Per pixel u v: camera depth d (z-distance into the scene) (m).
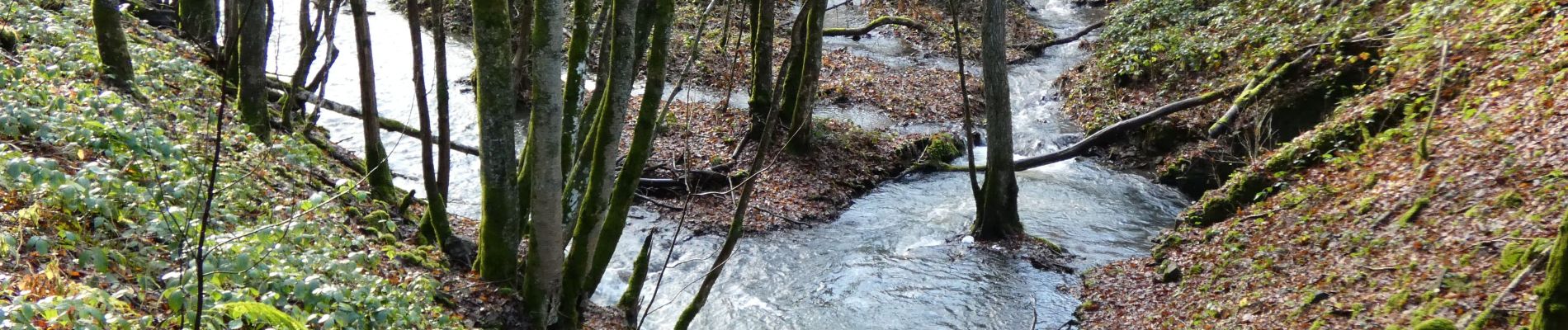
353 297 6.13
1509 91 12.78
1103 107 20.48
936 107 21.33
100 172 5.54
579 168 7.98
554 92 6.64
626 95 7.29
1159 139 17.88
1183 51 19.80
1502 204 9.95
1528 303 7.98
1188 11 20.95
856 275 12.59
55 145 7.00
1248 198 13.80
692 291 11.72
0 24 10.08
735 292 11.84
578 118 7.88
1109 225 14.76
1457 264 9.21
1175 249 12.91
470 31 25.12
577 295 8.05
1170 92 19.89
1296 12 19.08
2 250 5.15
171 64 11.53
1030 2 32.16
